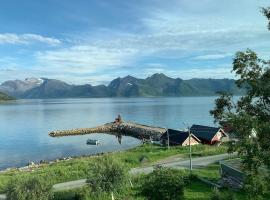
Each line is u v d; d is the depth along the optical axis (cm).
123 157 7144
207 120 18375
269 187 2002
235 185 4703
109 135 14962
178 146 8944
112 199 4272
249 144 1961
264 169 2228
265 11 2091
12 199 3541
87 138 14000
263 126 1970
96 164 4472
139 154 7662
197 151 7962
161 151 8044
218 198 3956
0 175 6488
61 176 5684
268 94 2045
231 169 4972
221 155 7275
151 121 18812
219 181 4984
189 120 18662
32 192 3556
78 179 5572
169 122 18038
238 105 2170
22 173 6531
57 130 15725
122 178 4391
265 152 1959
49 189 3766
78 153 10606
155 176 3756
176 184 3681
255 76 2128
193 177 5250
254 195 2034
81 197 4322
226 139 9419
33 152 10806
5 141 13038
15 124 19000
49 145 12175
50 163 8462
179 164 6606
